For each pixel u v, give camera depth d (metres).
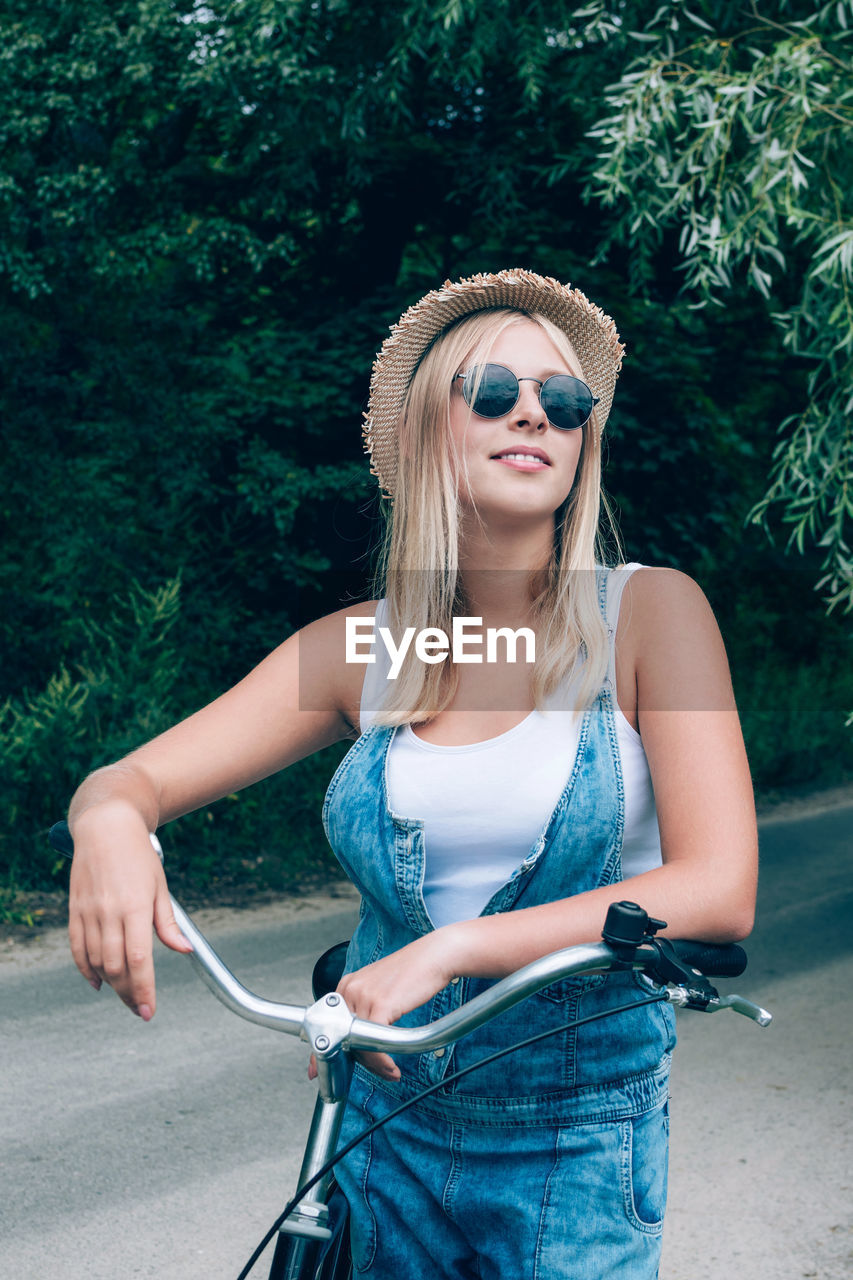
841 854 8.49
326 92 8.11
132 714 7.18
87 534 8.35
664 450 10.22
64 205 8.14
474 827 1.32
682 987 1.01
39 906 6.26
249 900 6.75
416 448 1.46
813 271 5.41
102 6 7.89
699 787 1.23
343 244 10.03
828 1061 4.34
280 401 8.84
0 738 6.59
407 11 7.14
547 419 1.39
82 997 4.97
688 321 10.76
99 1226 3.15
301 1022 1.08
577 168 8.40
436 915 1.34
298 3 7.45
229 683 8.92
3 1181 3.40
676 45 6.20
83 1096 4.00
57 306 8.69
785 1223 3.16
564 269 9.87
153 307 9.02
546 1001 1.30
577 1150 1.29
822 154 5.43
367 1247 1.37
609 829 1.31
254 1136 3.71
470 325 1.46
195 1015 4.79
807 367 11.58
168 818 1.39
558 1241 1.26
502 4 7.34
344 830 1.39
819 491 5.75
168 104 8.48
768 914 6.63
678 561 10.83
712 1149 3.62
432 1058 1.32
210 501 8.93
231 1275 2.91
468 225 10.05
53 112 8.06
